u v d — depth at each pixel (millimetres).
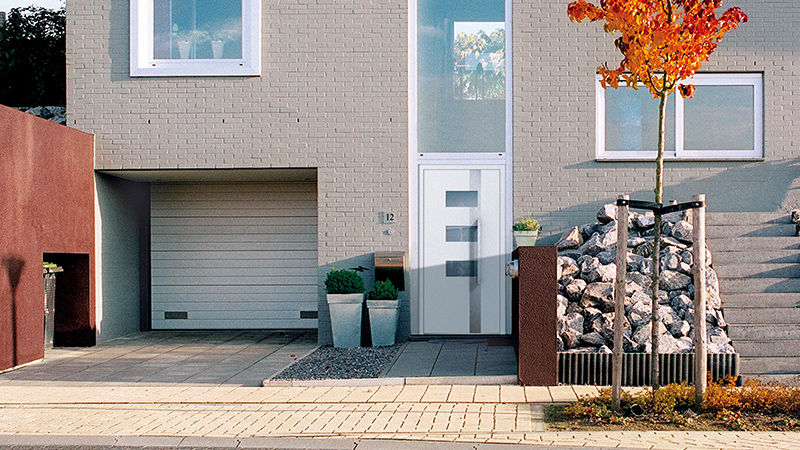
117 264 13219
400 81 12078
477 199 12086
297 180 14070
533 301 8516
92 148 12227
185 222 14242
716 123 11992
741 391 7254
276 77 12156
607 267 9633
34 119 10648
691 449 5965
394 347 11305
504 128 12102
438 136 12141
